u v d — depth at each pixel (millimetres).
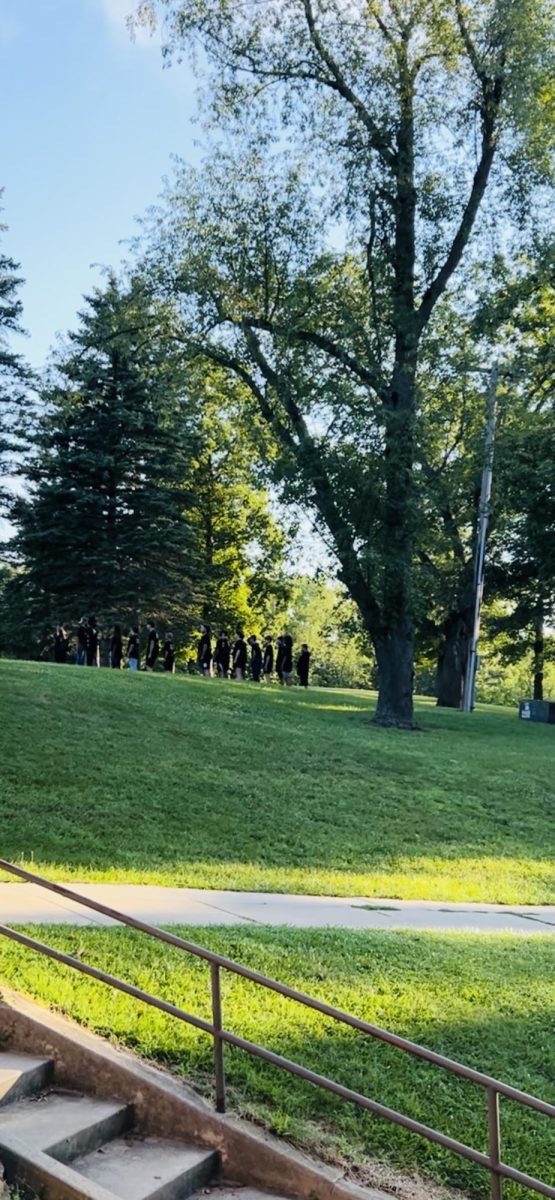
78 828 14422
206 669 40344
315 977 8336
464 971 9141
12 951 7844
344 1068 6539
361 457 26047
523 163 27922
